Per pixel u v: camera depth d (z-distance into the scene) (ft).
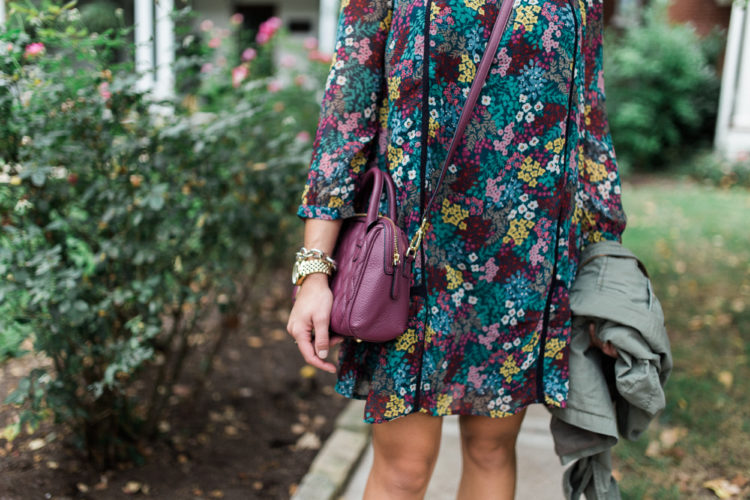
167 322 10.59
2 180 6.37
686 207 25.05
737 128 33.01
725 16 37.78
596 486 4.56
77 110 6.15
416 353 3.87
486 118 3.84
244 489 7.06
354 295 3.59
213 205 7.63
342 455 7.70
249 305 12.59
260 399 9.29
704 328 12.20
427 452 4.25
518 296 4.07
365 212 4.13
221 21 36.37
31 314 5.95
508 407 4.19
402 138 3.80
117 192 6.45
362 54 3.85
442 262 3.95
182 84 7.88
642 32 34.96
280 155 9.29
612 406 4.30
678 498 6.93
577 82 4.03
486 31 3.77
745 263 16.98
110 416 6.93
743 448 7.93
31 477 6.53
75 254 6.84
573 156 4.09
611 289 4.25
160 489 6.81
